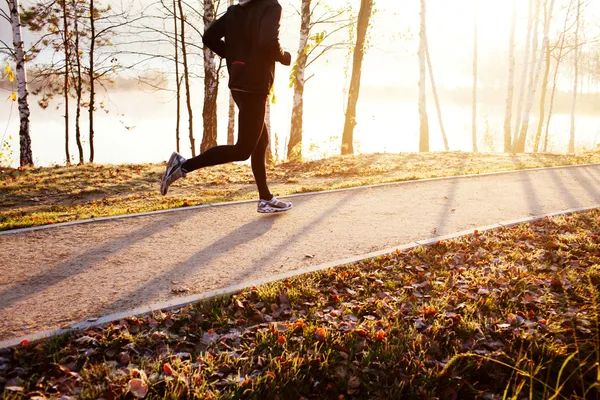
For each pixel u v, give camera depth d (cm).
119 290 339
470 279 381
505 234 493
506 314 321
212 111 1577
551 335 294
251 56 434
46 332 274
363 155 1314
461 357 272
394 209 595
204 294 333
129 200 733
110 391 229
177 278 363
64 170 996
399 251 429
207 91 1557
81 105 1945
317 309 322
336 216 555
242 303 325
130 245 438
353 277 378
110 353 262
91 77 1762
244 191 775
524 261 418
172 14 1747
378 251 431
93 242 444
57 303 316
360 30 1441
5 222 529
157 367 251
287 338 284
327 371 259
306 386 249
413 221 538
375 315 320
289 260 407
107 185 853
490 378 265
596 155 1283
